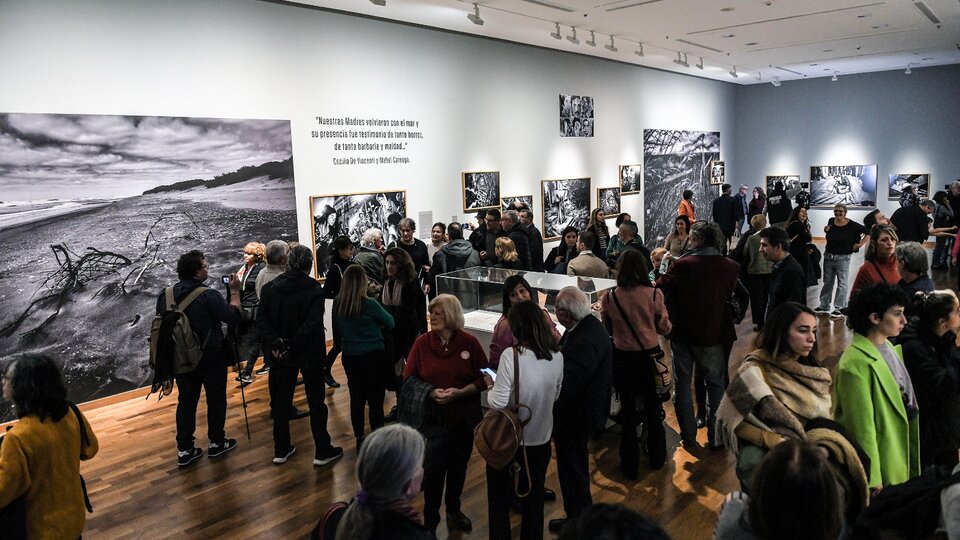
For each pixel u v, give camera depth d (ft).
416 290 18.04
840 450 7.23
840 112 57.06
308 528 12.69
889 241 14.07
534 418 10.16
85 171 19.80
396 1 25.27
